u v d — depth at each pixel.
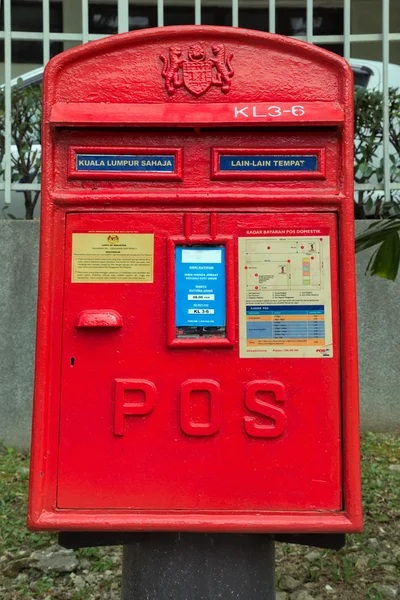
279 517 1.86
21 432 4.54
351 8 5.70
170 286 1.88
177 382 1.89
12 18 6.00
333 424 1.88
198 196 1.88
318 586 2.92
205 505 1.88
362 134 4.79
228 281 1.89
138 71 1.88
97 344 1.89
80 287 1.89
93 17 5.95
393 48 5.48
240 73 1.88
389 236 2.99
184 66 1.88
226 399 1.89
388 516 3.55
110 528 1.84
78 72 1.88
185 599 1.96
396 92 5.02
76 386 1.89
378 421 4.66
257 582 1.98
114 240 1.90
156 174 1.89
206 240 1.88
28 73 5.16
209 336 1.89
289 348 1.89
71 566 3.09
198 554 1.96
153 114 1.83
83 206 1.89
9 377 4.53
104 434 1.89
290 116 1.83
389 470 4.09
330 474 1.88
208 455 1.88
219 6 5.84
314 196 1.88
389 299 4.62
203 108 1.85
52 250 1.89
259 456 1.88
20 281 4.53
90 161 1.90
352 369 1.87
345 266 1.88
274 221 1.89
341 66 1.86
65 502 1.88
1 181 4.61
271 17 4.59
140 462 1.88
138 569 1.99
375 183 4.82
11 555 3.18
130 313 1.89
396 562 3.11
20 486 3.98
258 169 1.90
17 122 4.75
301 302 1.89
